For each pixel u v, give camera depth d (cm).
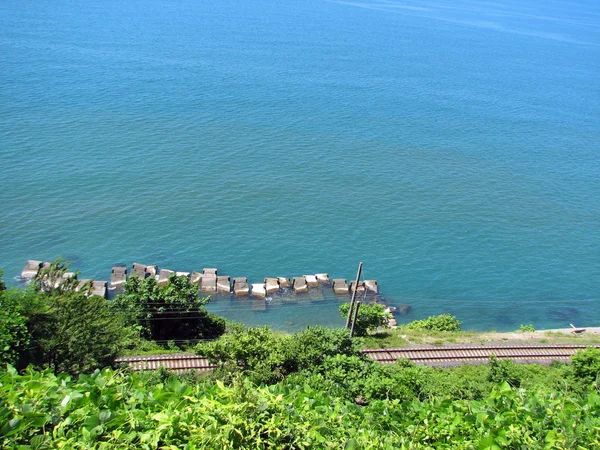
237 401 1332
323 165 8944
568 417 1521
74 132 9088
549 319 6081
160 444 1254
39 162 8000
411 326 5381
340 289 6234
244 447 1248
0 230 6469
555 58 18850
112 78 11925
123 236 6681
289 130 10206
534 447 1417
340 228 7294
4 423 1161
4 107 9744
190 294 4762
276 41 17425
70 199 7231
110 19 17938
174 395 1405
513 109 12794
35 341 2672
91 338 2923
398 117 11500
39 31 15225
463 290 6431
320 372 3131
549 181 9162
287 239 6981
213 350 3278
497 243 7312
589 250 7350
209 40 16588
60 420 1248
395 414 1639
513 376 3566
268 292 6122
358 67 15175
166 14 19900
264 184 8150
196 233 6900
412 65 16038
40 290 3231
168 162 8469
